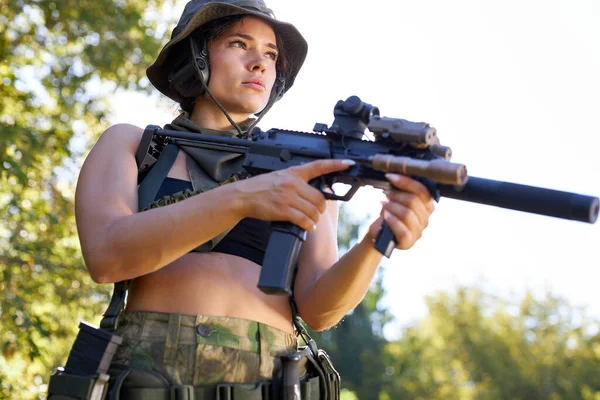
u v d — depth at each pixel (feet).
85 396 9.50
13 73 32.27
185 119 11.38
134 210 10.36
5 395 27.78
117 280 9.96
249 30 11.60
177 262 10.36
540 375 117.50
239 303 10.33
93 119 34.27
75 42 34.22
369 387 145.69
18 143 29.86
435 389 124.77
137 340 9.99
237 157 10.78
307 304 10.71
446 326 125.80
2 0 33.24
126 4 35.53
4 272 29.48
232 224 9.56
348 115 9.86
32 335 29.66
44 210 31.71
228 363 10.03
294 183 9.34
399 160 9.00
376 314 157.38
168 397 9.68
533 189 8.72
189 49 11.65
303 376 10.78
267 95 11.78
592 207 8.48
